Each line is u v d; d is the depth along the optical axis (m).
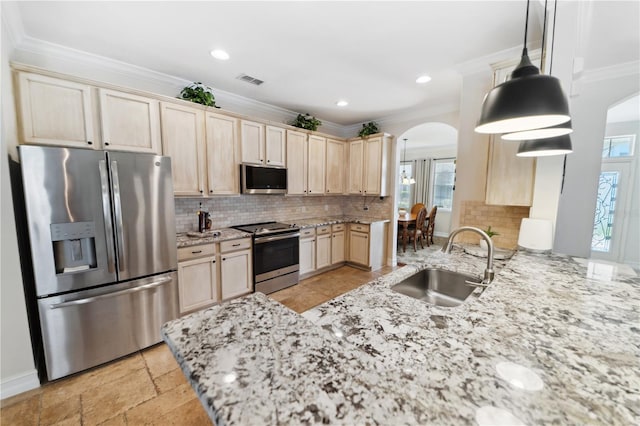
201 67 2.59
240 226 3.47
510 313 0.98
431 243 6.37
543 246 1.89
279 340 0.69
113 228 1.96
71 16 1.81
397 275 1.54
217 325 0.76
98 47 2.23
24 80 1.82
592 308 1.02
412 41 2.12
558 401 0.53
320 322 0.96
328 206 4.83
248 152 3.15
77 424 1.49
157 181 2.17
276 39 2.10
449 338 0.81
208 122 2.77
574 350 0.74
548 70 1.78
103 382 1.81
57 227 1.74
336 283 3.70
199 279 2.62
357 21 1.87
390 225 4.48
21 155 1.61
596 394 0.56
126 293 2.03
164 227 2.22
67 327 1.81
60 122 1.95
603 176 4.44
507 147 2.11
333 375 0.56
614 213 4.37
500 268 1.67
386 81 2.89
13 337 1.66
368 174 4.31
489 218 2.47
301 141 3.80
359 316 1.01
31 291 1.92
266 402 0.48
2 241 1.61
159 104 2.42
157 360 2.05
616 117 4.03
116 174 1.93
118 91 2.18
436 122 3.83
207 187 2.81
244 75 2.76
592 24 1.82
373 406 0.48
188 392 1.74
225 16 1.82
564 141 1.51
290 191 3.69
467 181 2.57
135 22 1.88
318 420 0.44
